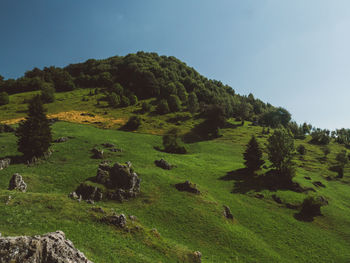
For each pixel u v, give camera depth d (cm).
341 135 17825
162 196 4919
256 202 5600
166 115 15738
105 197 4484
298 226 4725
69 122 11331
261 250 3678
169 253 2844
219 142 11750
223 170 7519
